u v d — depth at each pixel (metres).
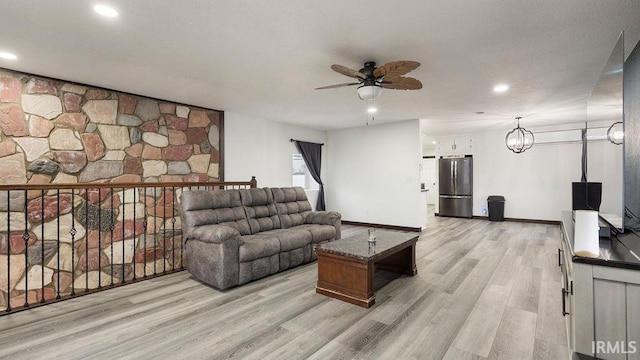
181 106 4.61
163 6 2.00
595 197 3.34
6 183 3.11
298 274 3.70
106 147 3.82
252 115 5.61
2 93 3.09
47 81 3.37
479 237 5.59
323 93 4.10
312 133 7.30
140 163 4.14
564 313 2.26
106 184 3.26
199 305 2.81
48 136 3.38
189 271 3.61
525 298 2.89
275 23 2.24
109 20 2.17
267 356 2.00
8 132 3.13
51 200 3.38
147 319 2.53
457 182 8.08
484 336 2.23
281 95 4.20
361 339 2.20
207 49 2.68
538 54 2.78
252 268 3.40
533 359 1.95
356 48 2.67
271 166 6.13
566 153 6.79
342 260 2.90
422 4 1.99
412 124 6.27
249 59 2.91
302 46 2.63
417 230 6.24
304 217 4.88
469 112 5.35
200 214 3.65
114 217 3.86
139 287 3.30
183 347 2.11
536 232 6.00
